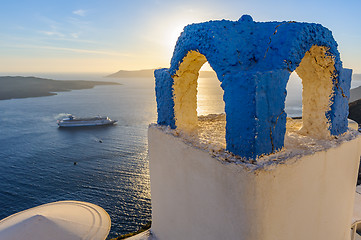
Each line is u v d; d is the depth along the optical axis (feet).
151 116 300.40
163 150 10.71
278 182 7.12
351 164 9.98
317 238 9.25
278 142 7.74
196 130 10.82
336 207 9.80
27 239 15.23
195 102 11.41
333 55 8.68
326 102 9.46
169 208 10.99
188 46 8.85
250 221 6.91
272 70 7.19
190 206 9.43
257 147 7.02
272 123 7.35
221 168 7.47
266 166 6.79
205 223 8.67
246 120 6.97
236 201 7.10
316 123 9.88
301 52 7.65
